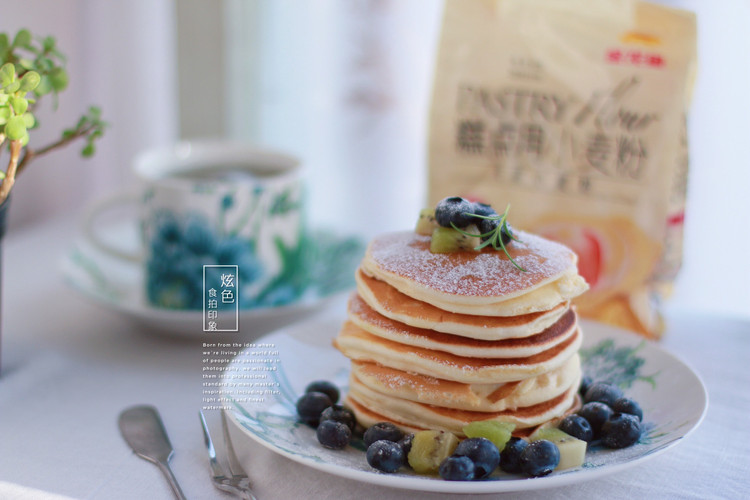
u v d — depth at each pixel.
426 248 0.55
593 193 0.67
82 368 0.63
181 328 0.66
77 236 0.89
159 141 1.05
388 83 0.92
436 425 0.52
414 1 0.89
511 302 0.51
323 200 0.99
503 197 0.69
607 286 0.67
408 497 0.50
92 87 1.02
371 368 0.54
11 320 0.70
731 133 0.82
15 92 0.53
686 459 0.53
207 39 1.03
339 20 0.91
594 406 0.54
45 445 0.55
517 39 0.68
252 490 0.51
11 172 0.54
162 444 0.54
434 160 0.70
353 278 0.73
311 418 0.54
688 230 0.85
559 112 0.67
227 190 0.66
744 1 0.79
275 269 0.68
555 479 0.48
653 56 0.66
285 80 0.97
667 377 0.57
